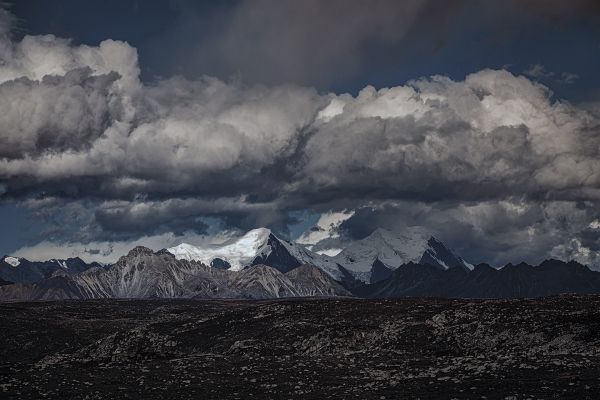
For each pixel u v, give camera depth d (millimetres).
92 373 118188
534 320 143750
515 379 93062
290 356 138250
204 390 99250
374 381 101750
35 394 94875
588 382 87750
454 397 84875
